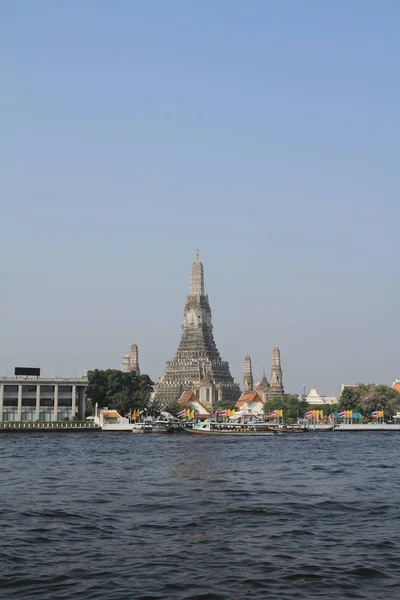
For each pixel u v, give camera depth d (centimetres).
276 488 8831
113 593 4231
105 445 17762
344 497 8044
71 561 4953
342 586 4369
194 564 4884
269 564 4881
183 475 10306
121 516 6694
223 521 6469
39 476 10094
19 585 4384
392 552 5225
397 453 15300
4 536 5756
